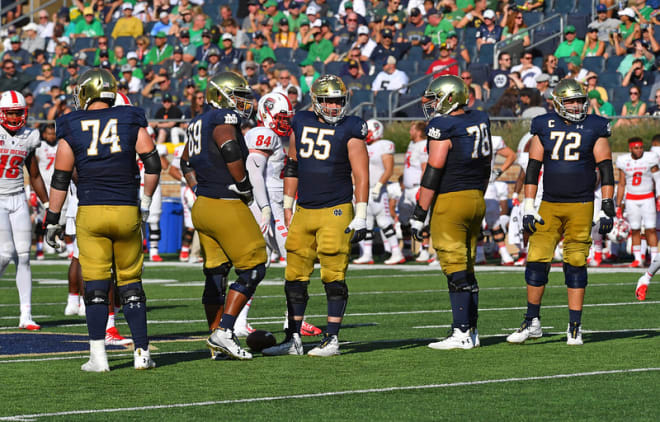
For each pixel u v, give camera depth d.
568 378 20.31
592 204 25.33
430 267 51.97
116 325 30.61
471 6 74.12
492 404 17.77
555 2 73.44
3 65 79.44
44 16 90.31
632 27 67.31
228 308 22.77
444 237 24.39
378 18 75.81
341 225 23.36
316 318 31.73
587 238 25.28
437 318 31.33
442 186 24.36
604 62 66.50
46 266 55.28
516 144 59.41
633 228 50.44
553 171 25.33
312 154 23.42
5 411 17.27
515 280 43.78
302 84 70.94
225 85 22.77
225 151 22.06
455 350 24.34
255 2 80.88
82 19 87.31
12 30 89.06
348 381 20.17
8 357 23.44
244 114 23.00
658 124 58.97
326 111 23.44
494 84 66.81
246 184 22.31
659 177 50.31
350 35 75.62
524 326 25.55
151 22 85.31
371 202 54.03
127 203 21.25
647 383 19.69
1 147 28.50
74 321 31.33
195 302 36.78
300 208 23.72
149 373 21.19
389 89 69.50
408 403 17.89
